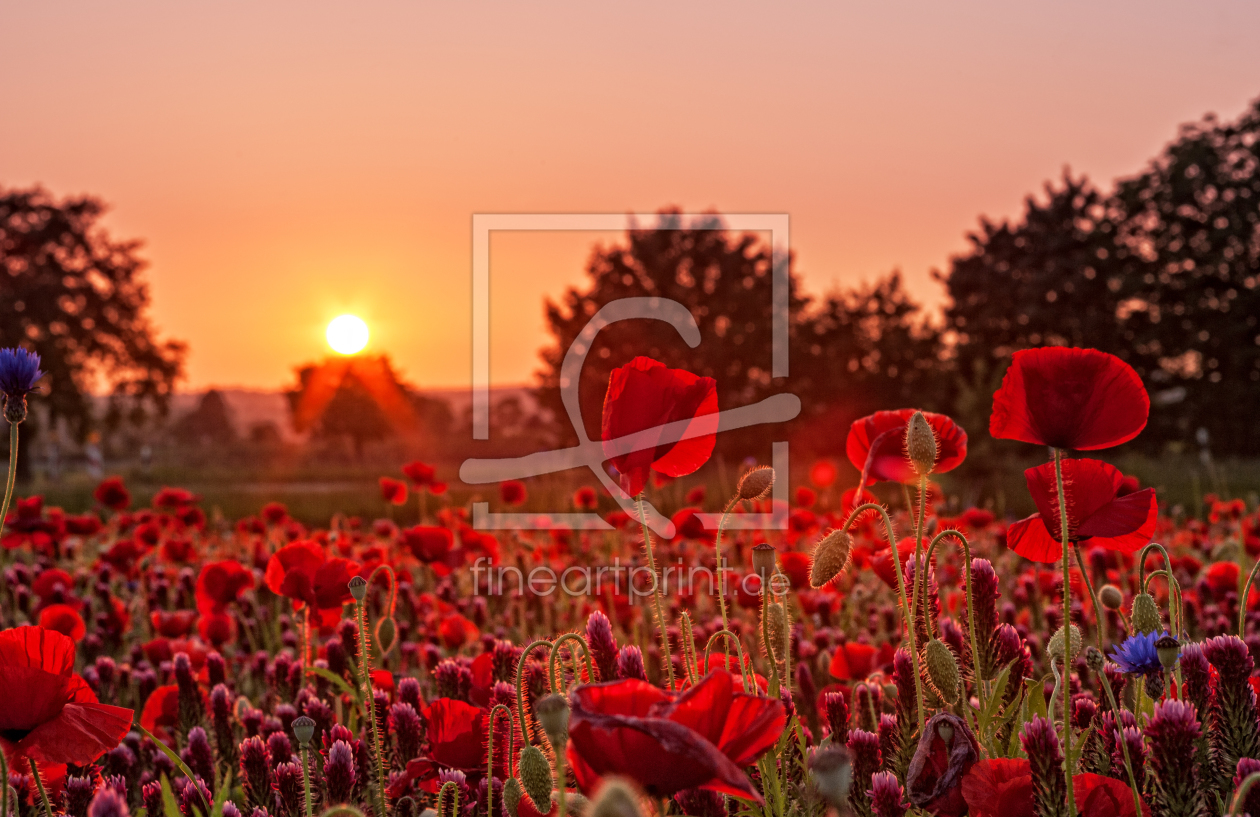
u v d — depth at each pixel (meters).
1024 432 1.63
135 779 2.44
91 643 4.03
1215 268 40.81
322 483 41.88
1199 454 29.75
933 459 1.49
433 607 4.61
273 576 2.77
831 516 5.36
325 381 83.31
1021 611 3.98
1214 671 1.59
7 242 49.69
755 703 1.10
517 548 6.18
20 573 5.07
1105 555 3.91
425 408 76.25
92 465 45.94
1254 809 1.29
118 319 51.47
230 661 4.13
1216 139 42.84
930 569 1.95
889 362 39.62
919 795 1.43
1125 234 44.19
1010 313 44.03
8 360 1.46
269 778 2.11
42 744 1.39
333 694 2.82
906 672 1.79
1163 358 42.66
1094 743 1.68
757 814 1.60
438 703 1.86
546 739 1.55
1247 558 4.66
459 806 1.77
